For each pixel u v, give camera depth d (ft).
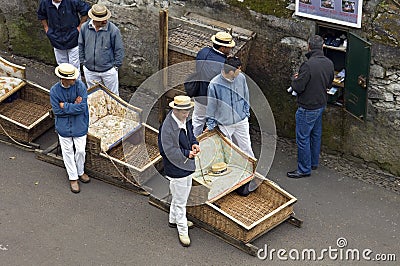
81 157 27.89
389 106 28.45
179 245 25.85
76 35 31.83
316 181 29.22
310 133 28.89
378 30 27.48
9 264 24.84
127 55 33.68
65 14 31.27
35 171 29.04
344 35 29.25
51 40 31.94
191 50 29.73
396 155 29.14
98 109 30.22
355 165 30.17
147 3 32.12
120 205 27.53
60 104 26.61
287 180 29.22
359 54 28.02
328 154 30.73
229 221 25.45
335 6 28.04
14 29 35.27
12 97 31.81
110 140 29.01
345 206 27.96
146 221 26.84
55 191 28.07
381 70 28.02
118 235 26.20
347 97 29.17
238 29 30.53
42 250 25.45
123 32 33.24
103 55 30.40
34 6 34.30
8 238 25.86
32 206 27.32
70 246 25.67
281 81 30.68
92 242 25.86
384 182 29.27
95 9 29.71
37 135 30.50
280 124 31.45
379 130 29.09
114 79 31.17
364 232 26.73
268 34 30.12
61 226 26.50
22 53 35.73
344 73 29.40
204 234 26.32
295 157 30.48
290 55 30.01
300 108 28.09
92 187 28.32
